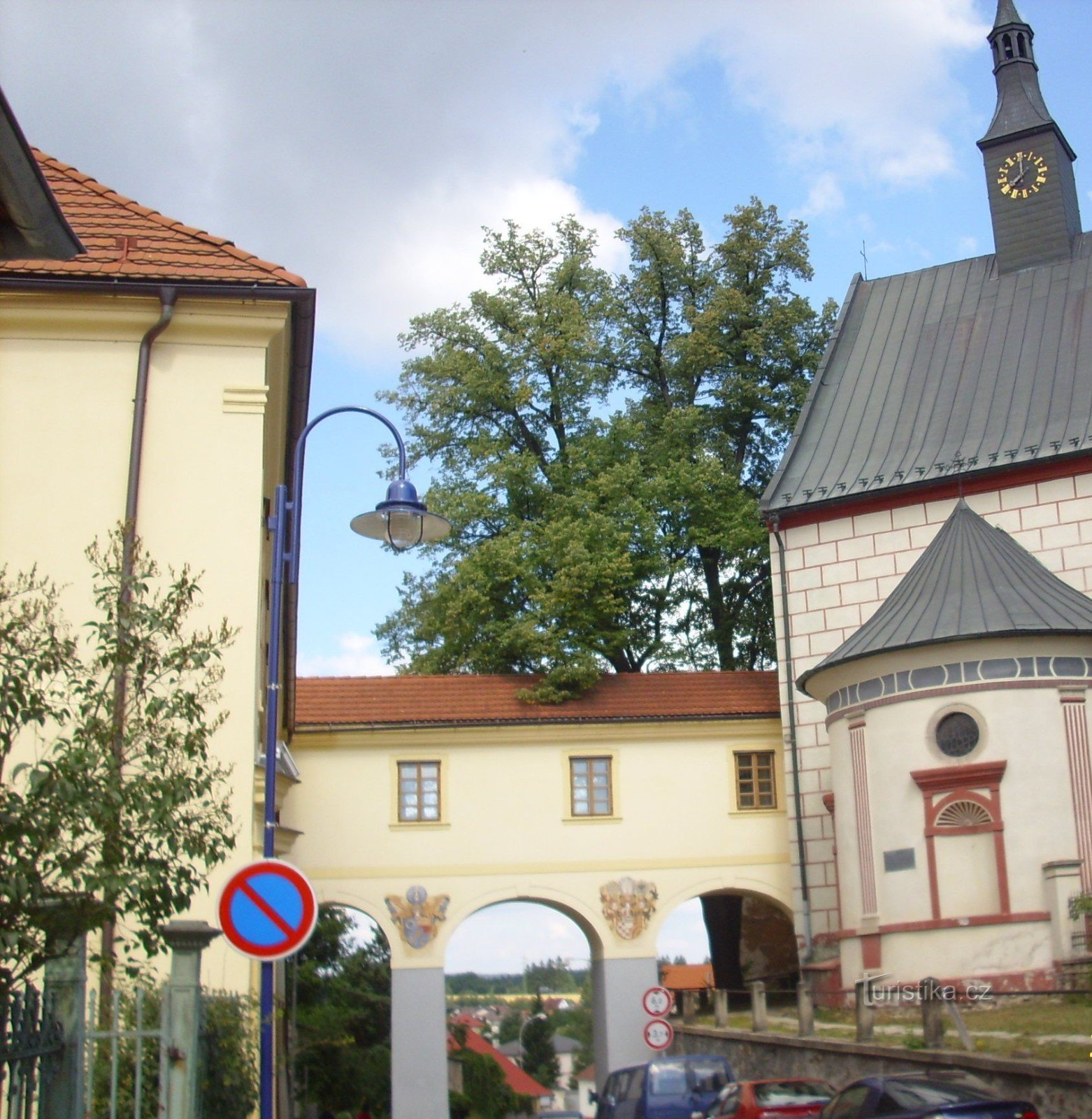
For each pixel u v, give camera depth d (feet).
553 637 128.06
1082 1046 67.21
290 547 53.06
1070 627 100.07
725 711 124.36
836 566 126.11
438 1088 114.73
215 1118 49.80
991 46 142.31
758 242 168.66
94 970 57.57
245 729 71.87
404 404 159.74
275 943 41.32
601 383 163.22
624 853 120.98
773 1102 69.26
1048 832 96.53
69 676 39.96
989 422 124.57
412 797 120.47
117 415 75.46
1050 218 135.44
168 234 78.89
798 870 120.06
